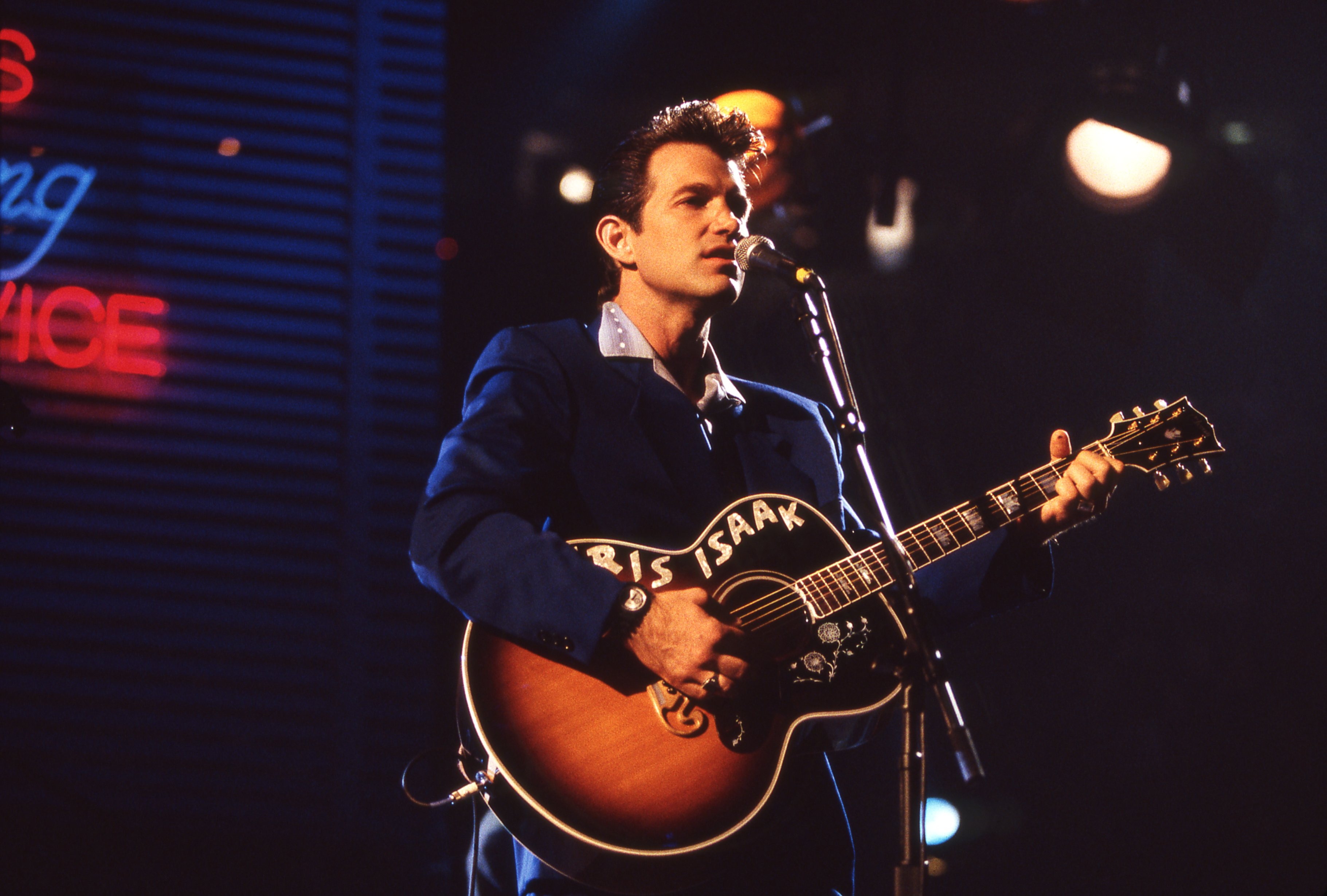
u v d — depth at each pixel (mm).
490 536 7660
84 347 17281
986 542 8711
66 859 15742
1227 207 17844
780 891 7820
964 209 18812
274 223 18188
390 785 16844
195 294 17766
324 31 18859
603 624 7516
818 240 18656
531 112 18953
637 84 19047
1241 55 21953
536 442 8195
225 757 16531
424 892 16406
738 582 8258
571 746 7734
